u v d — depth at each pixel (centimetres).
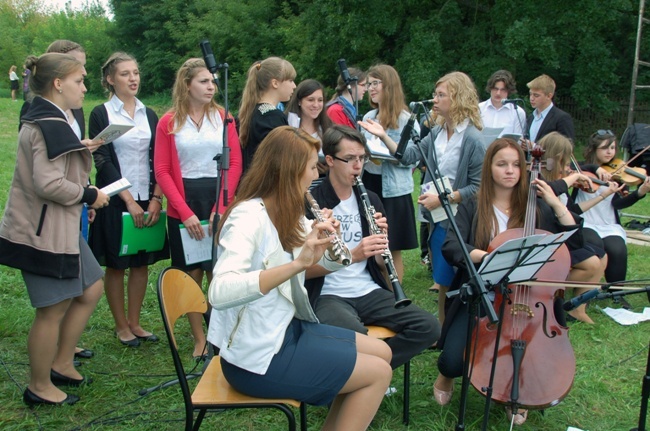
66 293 310
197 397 240
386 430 313
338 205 338
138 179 397
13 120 1805
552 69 1695
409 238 443
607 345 420
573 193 514
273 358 238
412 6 1662
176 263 391
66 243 306
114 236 388
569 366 293
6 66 3741
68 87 308
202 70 377
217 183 357
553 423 323
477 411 332
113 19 3275
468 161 396
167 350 405
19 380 354
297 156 235
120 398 342
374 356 249
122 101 395
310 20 1780
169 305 246
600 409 339
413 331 307
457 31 1669
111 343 412
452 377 319
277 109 405
